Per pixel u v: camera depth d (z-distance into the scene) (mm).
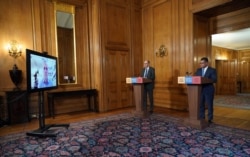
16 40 4633
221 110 5266
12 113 4297
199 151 2549
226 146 2688
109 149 2686
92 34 5789
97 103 5703
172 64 5730
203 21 5418
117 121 4254
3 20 4473
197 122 3568
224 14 5234
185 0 5305
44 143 2986
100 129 3650
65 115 5105
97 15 5582
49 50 5176
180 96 5578
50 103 5012
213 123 3885
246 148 2602
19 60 4684
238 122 3961
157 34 6184
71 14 5613
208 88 3891
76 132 3500
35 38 4895
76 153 2578
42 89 3477
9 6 4551
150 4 6387
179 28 5488
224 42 9320
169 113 5062
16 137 3301
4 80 4492
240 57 11500
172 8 5664
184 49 5367
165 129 3562
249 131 3330
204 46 5469
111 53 5910
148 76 5027
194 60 5172
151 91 5141
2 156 2541
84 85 5871
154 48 6312
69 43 5605
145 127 3721
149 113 4996
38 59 3336
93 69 5836
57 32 5316
